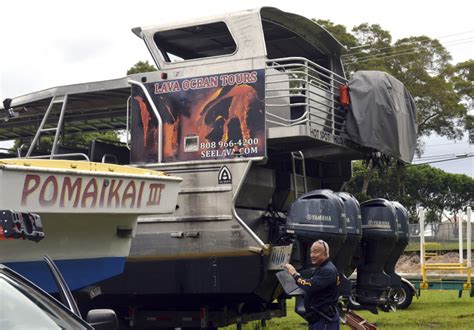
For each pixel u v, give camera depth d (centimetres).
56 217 820
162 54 1202
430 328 1377
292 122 1109
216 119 1098
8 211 568
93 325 540
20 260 806
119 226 901
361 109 1188
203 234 1070
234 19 1108
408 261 3262
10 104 1250
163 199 938
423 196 5634
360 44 3784
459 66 4216
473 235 3769
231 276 1054
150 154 1127
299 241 1069
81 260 874
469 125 3962
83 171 830
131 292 1093
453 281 1919
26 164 794
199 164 1088
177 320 1124
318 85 1231
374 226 1220
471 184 5656
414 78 3800
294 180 1255
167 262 1080
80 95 1205
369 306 1241
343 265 1112
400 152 1231
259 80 1081
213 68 1109
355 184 4047
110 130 1420
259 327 1368
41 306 534
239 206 1130
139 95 1145
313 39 1278
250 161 1066
